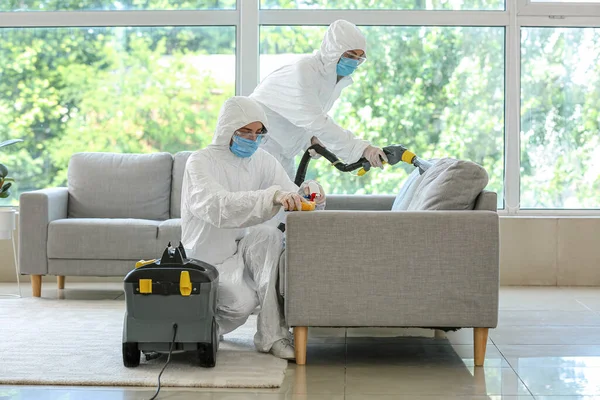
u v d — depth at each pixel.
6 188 4.84
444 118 5.36
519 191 5.36
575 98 5.36
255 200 2.92
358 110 5.37
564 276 5.14
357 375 2.93
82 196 5.04
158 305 2.87
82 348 3.27
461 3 5.32
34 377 2.81
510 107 5.30
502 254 5.15
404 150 3.60
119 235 4.49
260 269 3.19
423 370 3.01
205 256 3.17
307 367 3.05
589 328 3.80
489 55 5.34
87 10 5.38
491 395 2.67
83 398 2.60
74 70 5.43
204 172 3.09
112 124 5.44
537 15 5.28
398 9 5.30
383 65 5.35
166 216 5.09
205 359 2.93
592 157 5.38
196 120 5.41
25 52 5.45
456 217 2.98
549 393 2.70
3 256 5.27
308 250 2.98
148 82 5.41
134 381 2.76
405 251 2.98
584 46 5.35
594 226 5.12
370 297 2.98
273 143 3.97
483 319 2.99
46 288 5.00
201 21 5.34
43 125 5.46
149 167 5.09
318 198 3.29
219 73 5.40
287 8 5.31
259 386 2.74
